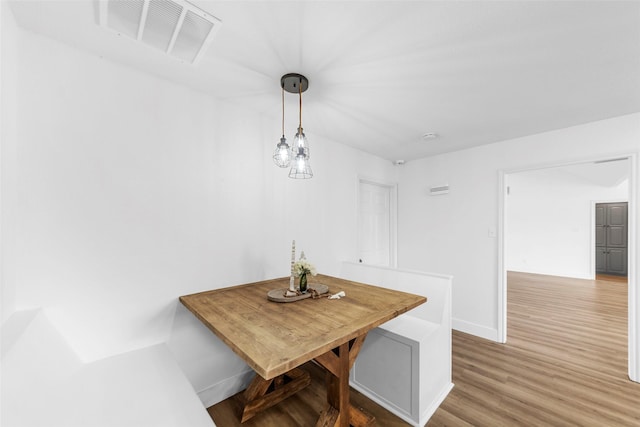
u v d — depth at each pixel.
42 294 1.38
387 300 1.73
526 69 1.64
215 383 1.99
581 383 2.15
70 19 1.28
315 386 2.15
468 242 3.31
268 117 2.39
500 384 2.15
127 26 1.31
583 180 5.95
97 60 1.55
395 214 4.06
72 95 1.47
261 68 1.65
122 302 1.62
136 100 1.68
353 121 2.49
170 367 1.47
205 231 1.98
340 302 1.69
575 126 2.57
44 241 1.39
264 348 1.08
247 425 1.74
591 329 3.23
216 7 1.17
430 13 1.20
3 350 0.98
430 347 1.86
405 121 2.48
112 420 1.06
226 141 2.11
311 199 2.78
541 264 6.48
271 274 2.40
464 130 2.71
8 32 1.21
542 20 1.24
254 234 2.28
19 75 1.33
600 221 6.36
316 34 1.34
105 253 1.57
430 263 3.67
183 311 1.86
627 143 2.30
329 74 1.70
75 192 1.48
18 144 1.32
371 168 3.59
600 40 1.37
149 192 1.73
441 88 1.88
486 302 3.12
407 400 1.78
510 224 6.95
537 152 2.80
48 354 1.20
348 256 3.22
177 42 1.42
